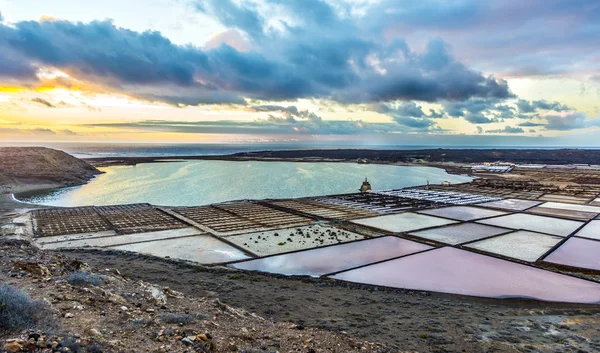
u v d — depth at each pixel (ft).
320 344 25.09
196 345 20.62
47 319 19.65
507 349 31.60
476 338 33.86
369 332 33.55
